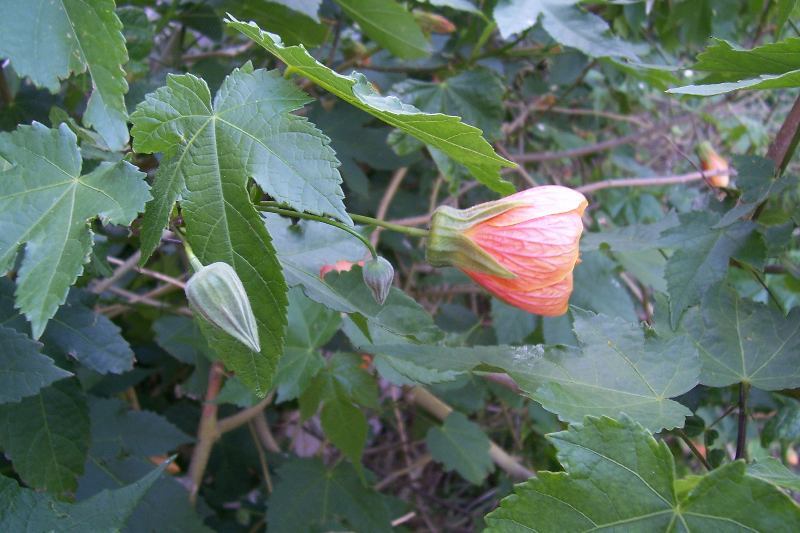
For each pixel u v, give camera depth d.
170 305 0.39
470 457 0.40
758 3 0.40
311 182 0.22
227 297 0.22
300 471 0.36
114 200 0.22
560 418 0.23
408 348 0.26
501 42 0.43
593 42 0.35
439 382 0.28
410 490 0.54
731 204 0.32
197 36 0.47
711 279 0.28
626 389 0.25
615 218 0.54
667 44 0.45
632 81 0.50
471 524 0.54
